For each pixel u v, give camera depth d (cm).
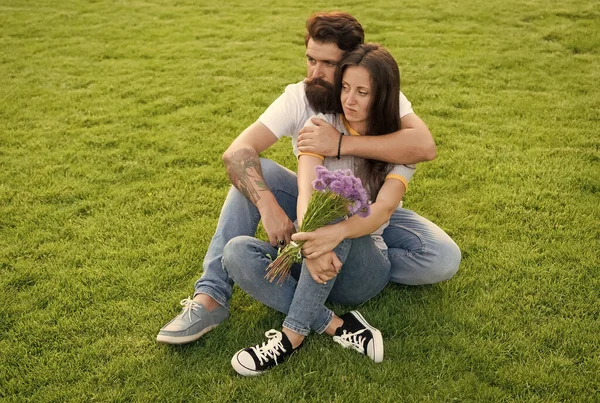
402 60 723
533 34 831
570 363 247
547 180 407
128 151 472
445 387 237
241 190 272
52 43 813
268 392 235
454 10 985
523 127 515
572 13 927
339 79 261
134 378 245
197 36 858
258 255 252
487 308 282
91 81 657
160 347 262
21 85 640
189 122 538
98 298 294
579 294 290
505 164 439
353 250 250
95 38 844
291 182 292
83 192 403
